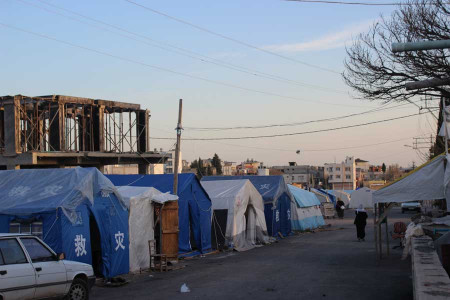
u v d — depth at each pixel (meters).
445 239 13.36
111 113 36.50
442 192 16.11
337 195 88.19
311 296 12.22
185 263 19.81
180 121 22.19
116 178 24.11
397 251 22.61
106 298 12.60
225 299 12.02
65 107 33.16
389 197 16.67
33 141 33.22
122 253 16.39
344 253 22.34
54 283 10.59
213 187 27.19
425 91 22.06
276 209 31.86
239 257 21.66
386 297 12.01
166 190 21.86
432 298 6.57
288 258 20.75
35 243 10.64
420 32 20.78
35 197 14.75
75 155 32.38
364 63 22.78
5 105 30.20
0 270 9.52
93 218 15.88
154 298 12.41
